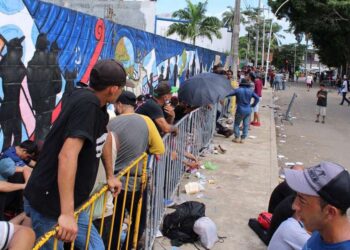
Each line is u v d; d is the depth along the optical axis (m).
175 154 5.97
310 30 51.50
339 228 1.93
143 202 4.41
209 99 8.33
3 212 4.04
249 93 11.53
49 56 5.56
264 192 7.43
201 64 20.11
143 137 4.20
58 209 2.70
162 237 5.18
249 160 9.74
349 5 46.38
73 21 6.19
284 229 3.56
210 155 9.91
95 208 3.42
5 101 4.68
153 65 11.45
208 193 7.12
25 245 2.02
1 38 4.54
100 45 7.41
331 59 60.75
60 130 2.62
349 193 1.89
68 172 2.48
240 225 5.88
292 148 12.55
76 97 2.61
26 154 4.50
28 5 4.97
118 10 20.02
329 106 27.61
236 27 16.48
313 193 1.93
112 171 3.30
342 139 14.55
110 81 2.69
